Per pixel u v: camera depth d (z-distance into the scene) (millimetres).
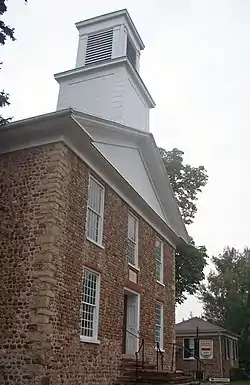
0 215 12641
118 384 14320
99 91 20641
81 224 13430
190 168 34094
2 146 13461
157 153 20281
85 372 12508
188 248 30766
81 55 22266
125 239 16984
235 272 55469
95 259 14125
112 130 16547
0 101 14328
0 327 11266
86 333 13203
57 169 12477
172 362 21266
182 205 33281
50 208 12055
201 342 35438
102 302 14266
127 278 16750
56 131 12844
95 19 22672
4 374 10734
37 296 11180
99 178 15250
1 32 13766
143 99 22656
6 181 13016
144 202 18891
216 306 54469
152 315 19203
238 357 42188
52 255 11594
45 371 10516
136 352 15602
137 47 23828
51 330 11031
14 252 11992
